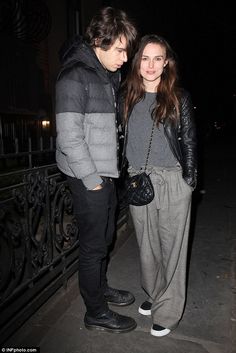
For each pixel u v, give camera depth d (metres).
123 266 3.30
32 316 2.45
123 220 4.12
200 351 2.13
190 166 2.07
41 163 3.76
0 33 5.09
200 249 3.77
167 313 2.26
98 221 2.08
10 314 2.17
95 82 1.90
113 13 1.86
